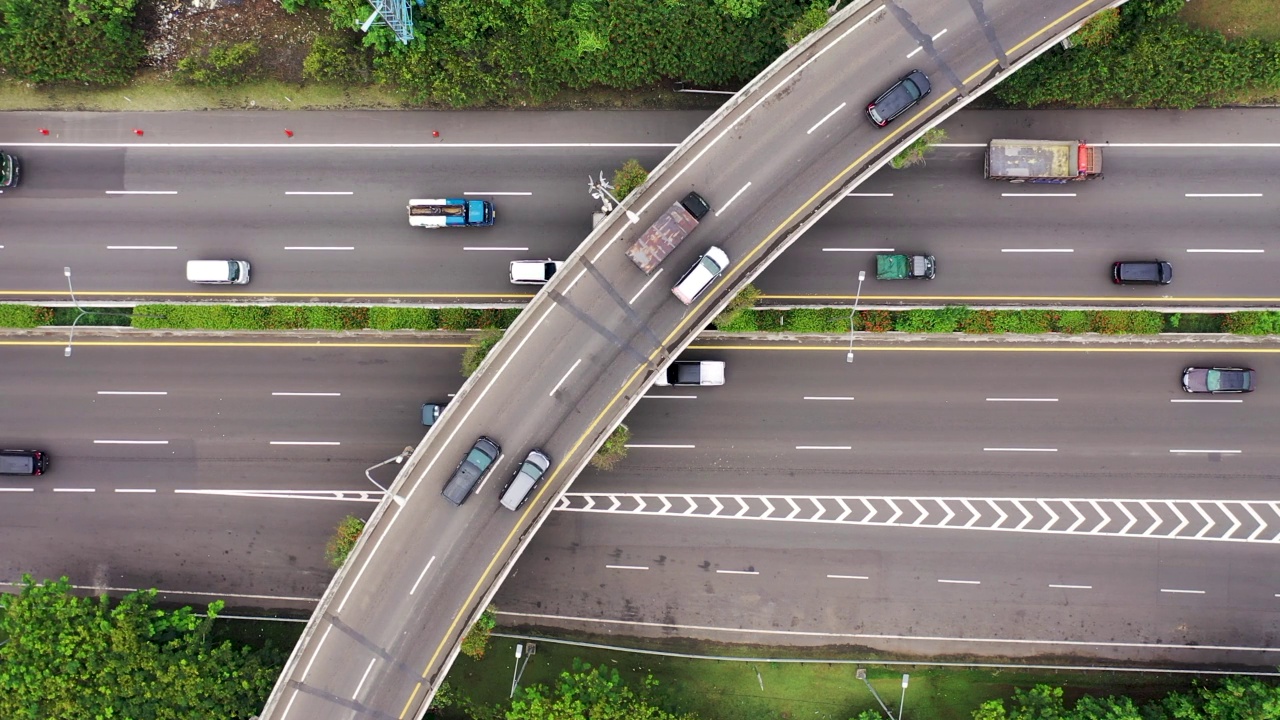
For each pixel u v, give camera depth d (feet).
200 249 191.01
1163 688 190.60
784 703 192.13
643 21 177.37
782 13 177.06
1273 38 185.06
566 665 192.13
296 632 191.52
